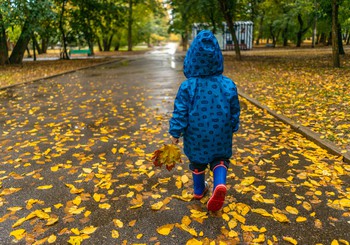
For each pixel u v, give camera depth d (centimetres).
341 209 287
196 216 277
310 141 470
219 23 2680
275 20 3975
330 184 335
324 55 2183
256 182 346
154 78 1322
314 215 278
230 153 277
